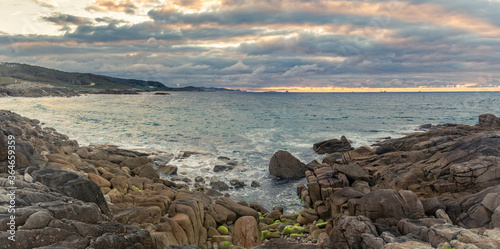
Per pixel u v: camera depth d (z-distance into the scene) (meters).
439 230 8.00
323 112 72.06
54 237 5.89
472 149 17.50
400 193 10.84
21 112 55.00
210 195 16.84
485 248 6.75
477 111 72.81
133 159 20.23
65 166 13.22
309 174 17.72
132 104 89.38
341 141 27.72
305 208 14.71
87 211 7.01
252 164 23.42
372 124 48.09
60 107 68.88
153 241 7.64
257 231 11.03
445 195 13.52
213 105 98.00
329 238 9.37
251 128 42.25
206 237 11.32
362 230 8.81
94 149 23.05
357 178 16.83
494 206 9.59
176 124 45.38
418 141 24.66
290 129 41.72
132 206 11.27
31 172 9.18
